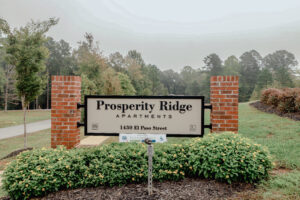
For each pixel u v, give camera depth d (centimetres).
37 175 349
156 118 464
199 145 398
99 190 352
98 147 426
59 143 477
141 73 6034
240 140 397
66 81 480
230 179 359
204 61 7531
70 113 479
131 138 425
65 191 356
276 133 778
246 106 1956
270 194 321
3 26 772
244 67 7412
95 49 3158
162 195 325
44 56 820
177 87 9325
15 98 3366
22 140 1098
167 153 404
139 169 367
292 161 469
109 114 471
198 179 375
